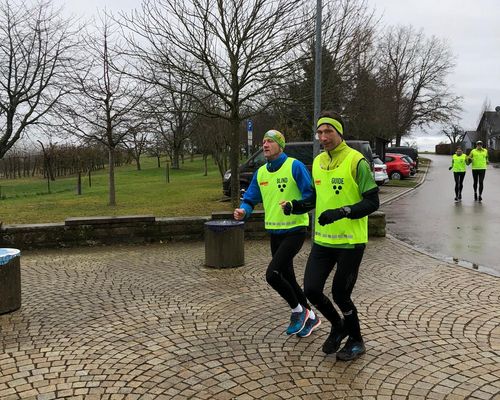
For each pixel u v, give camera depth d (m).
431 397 3.14
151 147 30.83
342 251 3.54
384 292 5.54
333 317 3.75
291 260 4.22
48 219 11.98
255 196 4.49
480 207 14.29
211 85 13.55
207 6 11.08
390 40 58.16
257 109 13.04
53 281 6.39
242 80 11.61
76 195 19.72
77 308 5.19
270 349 3.97
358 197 3.51
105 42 16.77
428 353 3.83
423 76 60.97
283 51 11.27
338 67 12.25
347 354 3.70
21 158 33.00
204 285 6.03
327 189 3.58
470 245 8.52
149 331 4.45
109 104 14.62
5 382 3.46
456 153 16.17
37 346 4.13
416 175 32.50
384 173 22.64
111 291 5.84
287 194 4.13
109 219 8.96
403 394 3.18
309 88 11.97
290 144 13.23
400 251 7.92
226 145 19.95
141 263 7.43
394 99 47.22
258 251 8.26
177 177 32.03
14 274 5.10
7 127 16.83
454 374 3.46
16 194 22.39
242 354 3.88
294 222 4.16
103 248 8.77
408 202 16.34
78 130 17.00
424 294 5.45
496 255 7.63
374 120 28.98
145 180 29.89
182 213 12.54
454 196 18.08
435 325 4.45
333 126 3.52
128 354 3.93
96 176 36.28
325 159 3.66
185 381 3.43
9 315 4.99
